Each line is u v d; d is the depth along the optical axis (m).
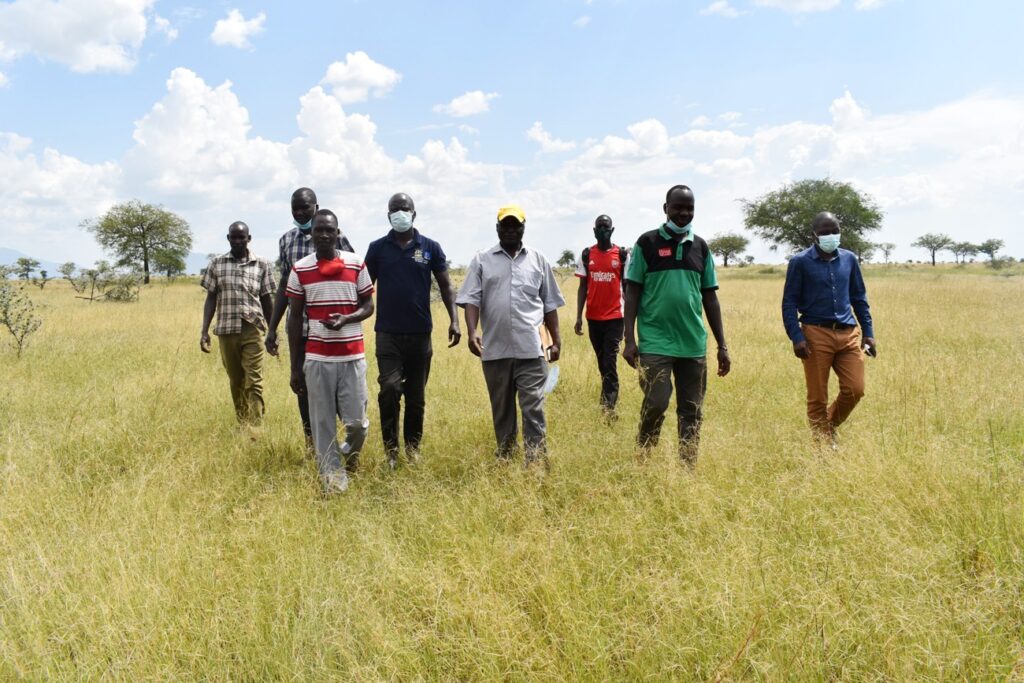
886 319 13.42
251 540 3.38
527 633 2.59
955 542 3.08
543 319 5.04
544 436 4.78
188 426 5.62
